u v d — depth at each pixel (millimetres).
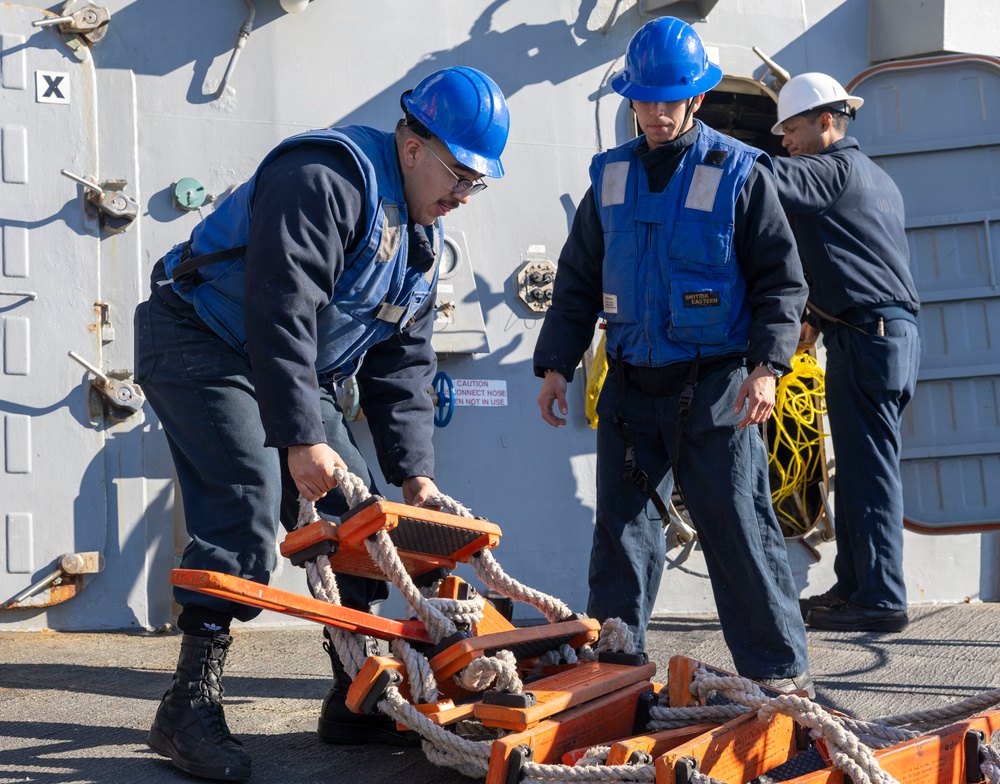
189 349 2500
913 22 5012
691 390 3002
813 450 4875
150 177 4234
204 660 2436
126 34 4234
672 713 2287
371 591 2811
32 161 4109
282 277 2311
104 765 2453
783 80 4941
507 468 4523
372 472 4363
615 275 3107
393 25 4516
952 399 5129
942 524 5031
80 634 4043
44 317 4090
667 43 3031
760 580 2982
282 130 4367
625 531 3154
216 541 2449
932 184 5164
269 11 4371
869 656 3777
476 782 2398
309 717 2973
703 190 2988
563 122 4699
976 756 2191
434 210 2531
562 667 2549
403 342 2834
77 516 4082
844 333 4258
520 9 4668
